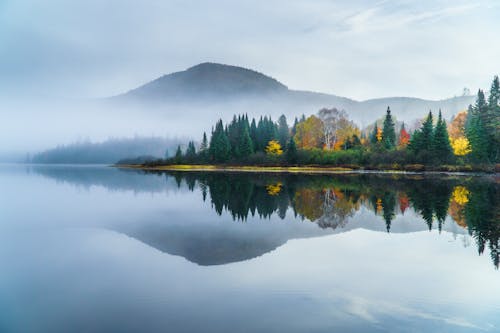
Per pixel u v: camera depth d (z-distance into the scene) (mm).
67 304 7828
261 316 7211
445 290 8664
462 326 6852
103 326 6828
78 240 13883
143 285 9000
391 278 9516
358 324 6895
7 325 6863
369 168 70562
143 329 6688
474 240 13828
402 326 6844
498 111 62625
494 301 8031
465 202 24422
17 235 14734
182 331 6605
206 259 11328
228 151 91812
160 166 102562
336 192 31031
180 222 17547
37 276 9688
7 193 32250
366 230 15656
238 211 21031
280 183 41219
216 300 8070
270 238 14117
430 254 11898
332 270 10203
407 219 18234
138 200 26375
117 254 11922
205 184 40625
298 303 7879
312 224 17000
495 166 57344
